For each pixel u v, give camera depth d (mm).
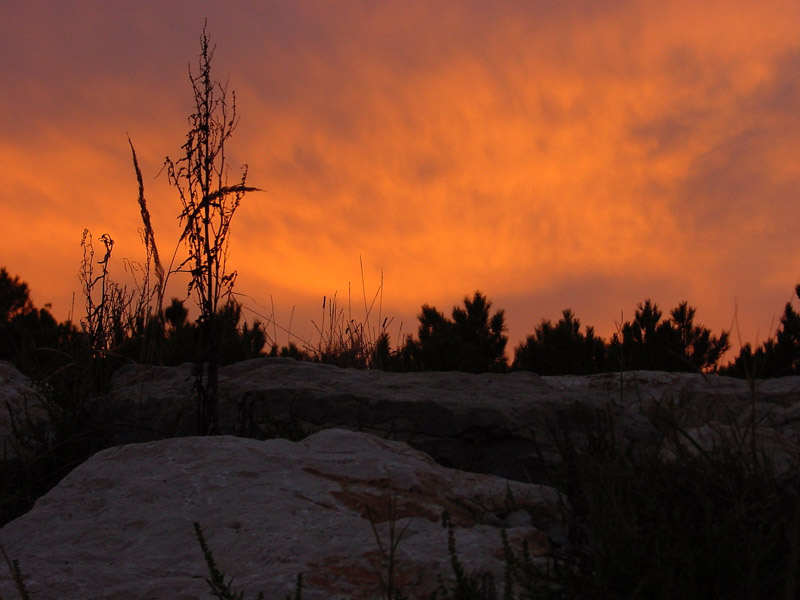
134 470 3395
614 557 2197
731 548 2172
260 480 3156
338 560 2412
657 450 2885
